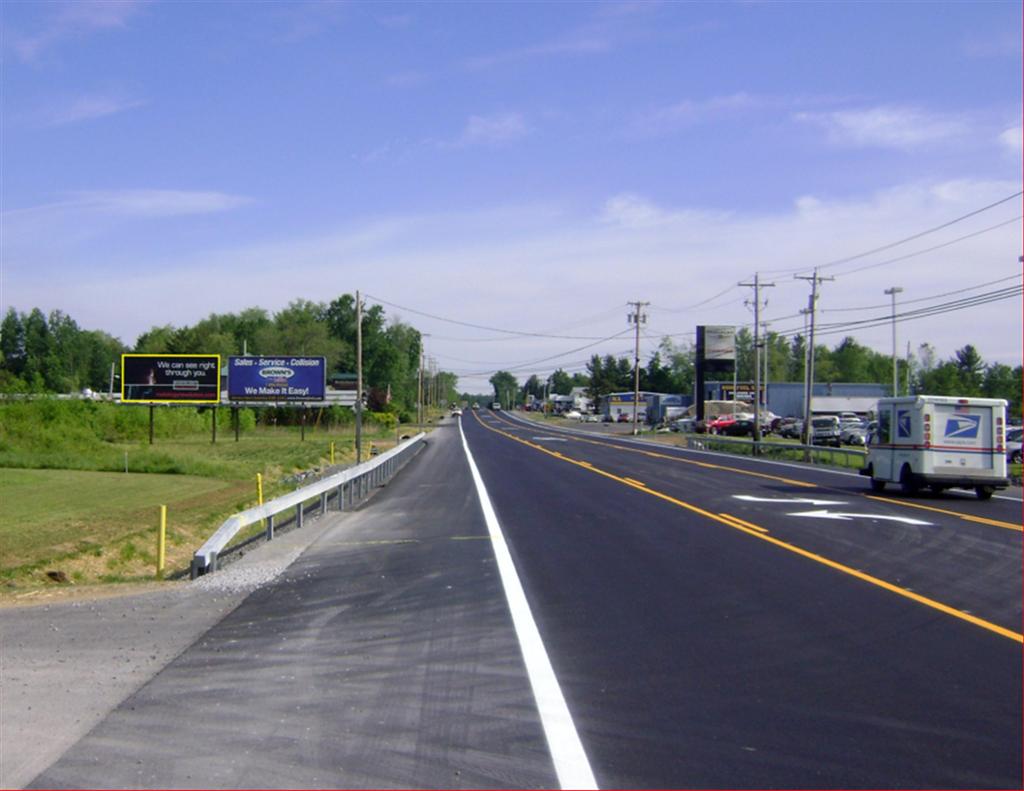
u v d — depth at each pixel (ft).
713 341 324.19
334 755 20.58
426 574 44.19
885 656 29.37
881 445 90.38
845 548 52.44
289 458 167.12
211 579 42.60
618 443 217.36
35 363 442.50
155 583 42.11
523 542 55.16
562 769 19.88
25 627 33.09
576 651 29.81
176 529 81.66
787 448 160.45
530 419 492.13
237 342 414.00
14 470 132.87
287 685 25.93
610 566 46.39
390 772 19.63
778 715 23.61
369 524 65.10
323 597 38.63
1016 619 34.68
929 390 363.35
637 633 32.30
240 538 73.31
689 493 88.22
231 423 257.55
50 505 95.25
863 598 38.47
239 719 23.00
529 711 23.73
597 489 93.04
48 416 179.22
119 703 24.30
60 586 44.14
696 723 22.94
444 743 21.36
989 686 26.22
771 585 41.29
